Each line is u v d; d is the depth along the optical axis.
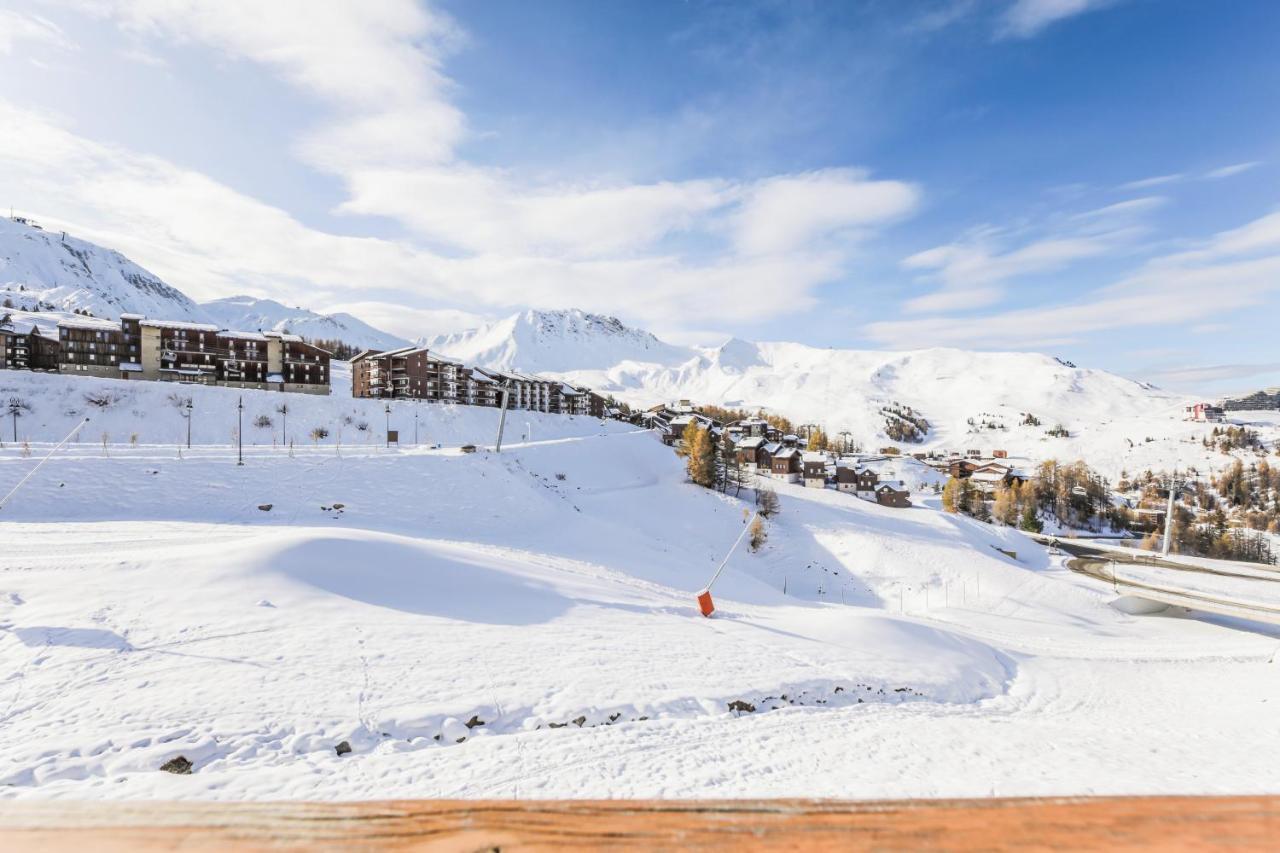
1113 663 38.97
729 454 97.44
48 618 20.03
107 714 14.54
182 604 22.16
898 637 32.19
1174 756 17.19
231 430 74.94
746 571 67.06
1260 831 2.14
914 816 2.28
